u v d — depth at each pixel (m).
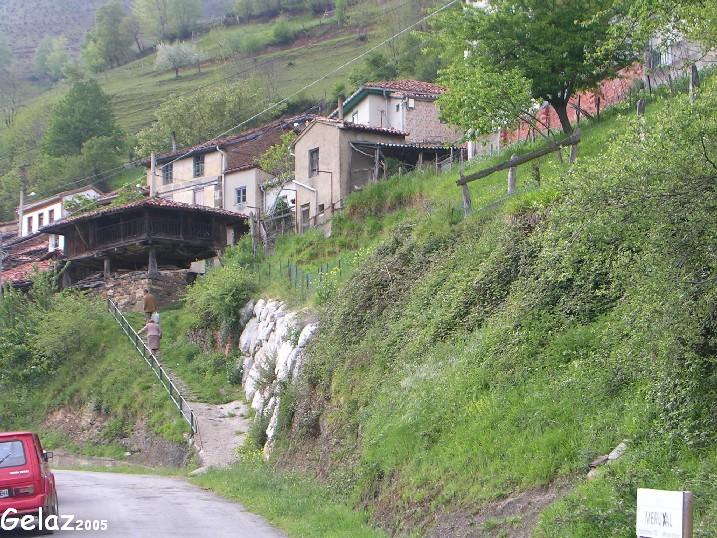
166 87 138.62
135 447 36.41
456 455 16.30
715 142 12.32
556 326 17.73
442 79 33.50
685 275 12.16
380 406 20.80
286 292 37.03
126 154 102.50
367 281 26.70
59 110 102.88
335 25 138.62
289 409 26.73
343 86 89.31
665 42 20.86
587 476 13.12
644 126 13.24
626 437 13.32
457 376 18.72
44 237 74.69
